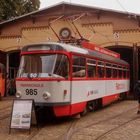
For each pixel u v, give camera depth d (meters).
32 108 12.64
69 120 15.37
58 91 13.75
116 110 19.38
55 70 13.87
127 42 29.03
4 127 13.80
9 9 35.12
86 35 29.84
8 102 24.92
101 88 18.59
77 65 15.09
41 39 31.00
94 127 13.52
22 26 31.61
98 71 18.06
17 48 31.77
